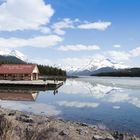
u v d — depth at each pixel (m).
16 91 65.88
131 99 48.91
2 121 7.96
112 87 92.56
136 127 22.30
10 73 94.75
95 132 18.89
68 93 62.84
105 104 40.41
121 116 28.30
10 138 7.12
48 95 56.44
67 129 18.62
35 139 8.35
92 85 106.31
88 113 30.58
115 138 17.89
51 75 184.12
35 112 31.03
